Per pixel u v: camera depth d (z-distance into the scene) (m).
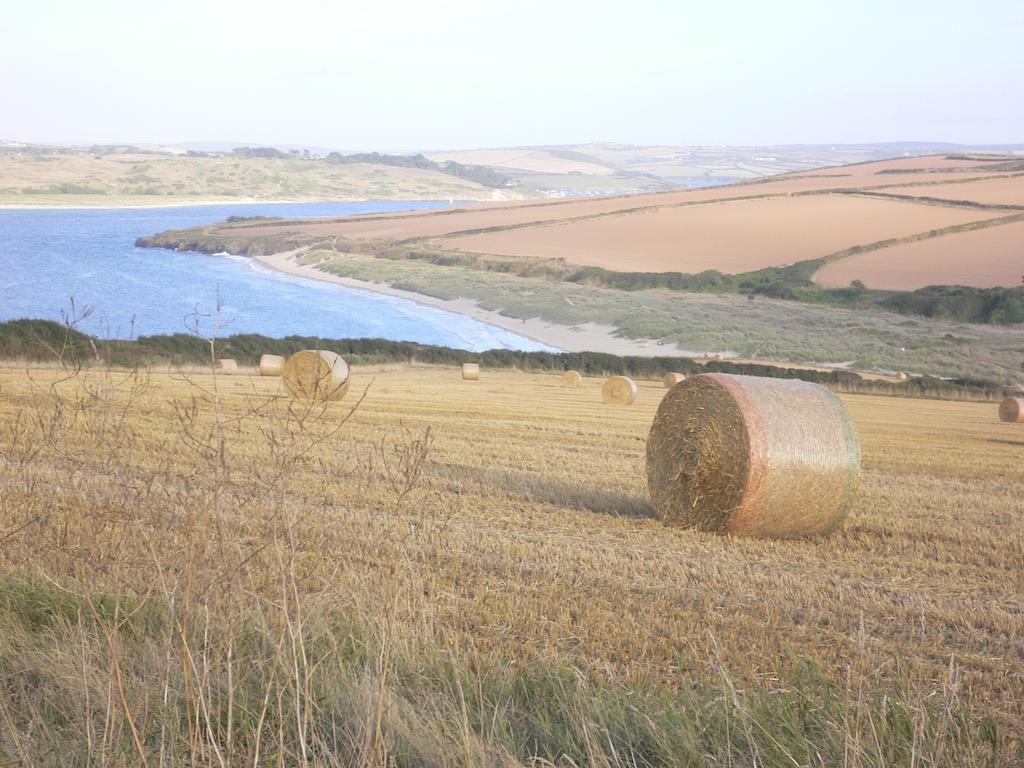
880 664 6.06
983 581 8.62
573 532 10.01
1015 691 5.67
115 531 5.61
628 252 129.38
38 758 3.88
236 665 4.45
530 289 105.94
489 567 8.16
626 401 31.64
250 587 5.16
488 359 50.41
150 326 67.75
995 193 165.25
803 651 6.22
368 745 3.74
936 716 4.62
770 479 10.20
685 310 92.44
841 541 10.35
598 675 5.43
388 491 11.16
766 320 87.25
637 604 7.21
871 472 16.52
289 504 7.15
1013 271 103.31
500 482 12.77
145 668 4.50
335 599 5.66
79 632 4.90
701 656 6.00
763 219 149.38
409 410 23.42
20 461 6.48
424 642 5.25
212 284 111.06
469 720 4.34
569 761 3.99
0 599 5.35
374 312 93.75
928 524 11.28
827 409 10.61
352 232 172.50
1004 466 18.17
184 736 4.01
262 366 33.38
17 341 29.77
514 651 5.92
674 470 11.02
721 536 10.39
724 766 3.99
